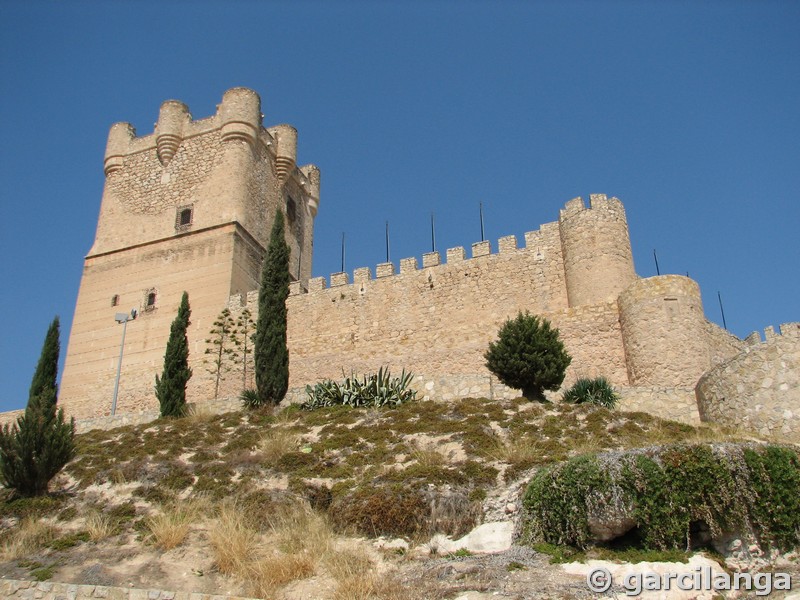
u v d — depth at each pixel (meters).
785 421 20.03
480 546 13.91
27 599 13.81
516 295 34.59
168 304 41.22
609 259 32.53
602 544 12.88
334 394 26.27
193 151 45.19
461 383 25.78
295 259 48.97
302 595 12.73
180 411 29.44
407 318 36.47
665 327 28.31
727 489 12.42
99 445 24.45
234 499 17.42
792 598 11.05
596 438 19.33
